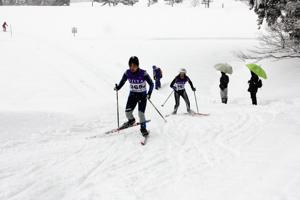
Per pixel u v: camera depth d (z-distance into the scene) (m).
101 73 21.55
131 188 4.43
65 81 18.77
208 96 17.64
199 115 9.95
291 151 5.64
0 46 28.58
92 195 4.22
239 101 15.25
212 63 23.98
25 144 6.18
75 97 15.51
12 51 26.78
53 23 45.44
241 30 39.00
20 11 54.81
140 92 6.86
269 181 4.28
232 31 38.56
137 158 5.72
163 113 10.89
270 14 18.33
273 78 18.75
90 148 6.21
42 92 16.11
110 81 19.77
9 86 17.08
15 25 44.28
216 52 26.12
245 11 50.66
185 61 24.64
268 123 8.43
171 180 4.70
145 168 5.23
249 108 11.03
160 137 7.16
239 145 6.43
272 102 13.23
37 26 43.72
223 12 50.69
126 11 53.44
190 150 6.22
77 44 30.86
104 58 25.81
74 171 5.01
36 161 5.34
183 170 5.11
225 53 25.77
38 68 21.64
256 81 12.87
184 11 52.47
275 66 20.34
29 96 15.27
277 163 5.03
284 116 9.31
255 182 4.32
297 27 16.67
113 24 43.81
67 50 28.27
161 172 5.05
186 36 36.12
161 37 35.34
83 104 11.52
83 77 20.16
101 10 54.59
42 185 4.43
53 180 4.62
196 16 47.97
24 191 4.23
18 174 4.76
